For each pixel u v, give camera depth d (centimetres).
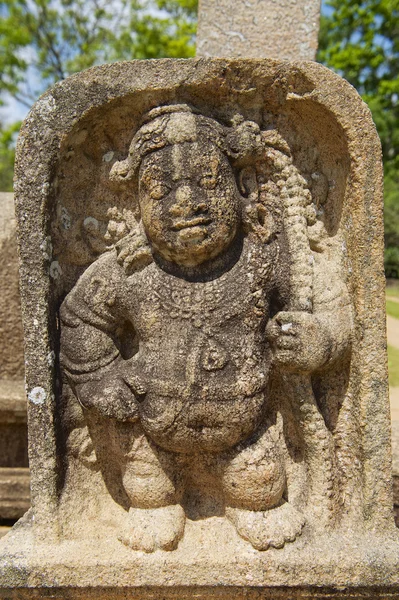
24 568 108
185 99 112
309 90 112
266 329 115
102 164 120
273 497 112
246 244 116
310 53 205
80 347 116
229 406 109
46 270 114
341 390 121
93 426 121
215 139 108
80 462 122
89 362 116
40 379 115
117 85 110
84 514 119
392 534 115
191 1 743
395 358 465
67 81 111
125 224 120
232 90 112
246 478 111
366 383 114
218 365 109
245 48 209
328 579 108
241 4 209
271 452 114
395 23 767
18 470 183
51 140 111
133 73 109
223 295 111
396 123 942
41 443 115
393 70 926
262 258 115
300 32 206
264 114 118
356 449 119
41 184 112
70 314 117
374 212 112
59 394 118
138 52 789
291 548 110
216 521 117
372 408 115
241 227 116
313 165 122
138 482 114
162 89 109
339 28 917
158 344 111
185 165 105
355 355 116
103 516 120
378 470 115
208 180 106
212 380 109
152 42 780
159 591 109
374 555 110
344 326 115
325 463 117
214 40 210
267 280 115
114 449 118
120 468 121
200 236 106
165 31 785
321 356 111
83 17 816
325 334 111
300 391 116
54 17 821
